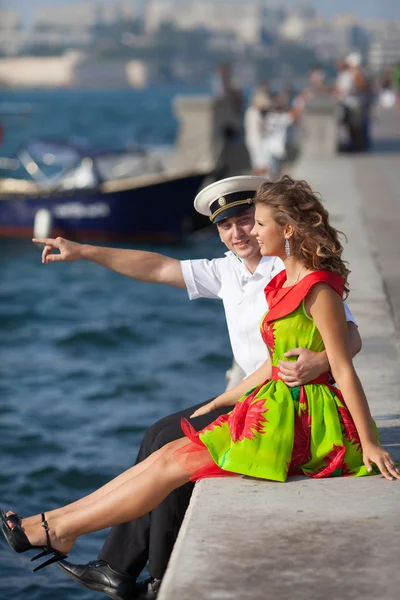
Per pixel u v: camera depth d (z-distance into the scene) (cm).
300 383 529
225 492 513
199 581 418
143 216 2700
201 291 642
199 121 3428
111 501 530
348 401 520
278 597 403
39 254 2606
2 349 1594
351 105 3059
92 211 2708
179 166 3419
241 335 621
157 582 560
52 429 1144
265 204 529
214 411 588
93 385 1349
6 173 3005
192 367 1455
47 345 1623
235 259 632
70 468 1008
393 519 479
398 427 637
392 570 427
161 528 557
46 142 2844
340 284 525
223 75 3541
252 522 477
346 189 2030
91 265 2438
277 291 541
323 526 471
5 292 2119
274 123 2955
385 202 1823
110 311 1903
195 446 530
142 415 1203
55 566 779
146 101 19100
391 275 1177
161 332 1703
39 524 546
